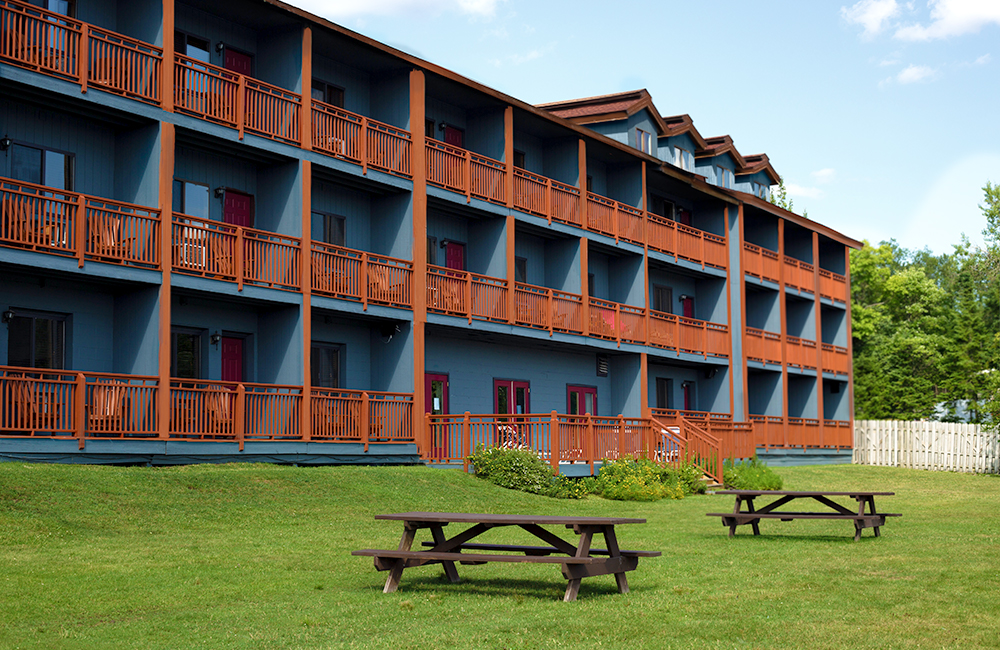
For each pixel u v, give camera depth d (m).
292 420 22.45
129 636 8.18
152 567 11.41
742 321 39.62
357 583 10.73
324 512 17.34
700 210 40.59
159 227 20.25
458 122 29.95
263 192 23.94
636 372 34.19
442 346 28.94
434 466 24.95
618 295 35.06
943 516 19.55
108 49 19.83
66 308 20.12
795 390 45.81
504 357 31.03
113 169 21.12
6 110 19.42
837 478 36.06
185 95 21.86
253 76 24.23
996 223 74.44
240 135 21.97
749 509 16.11
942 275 94.94
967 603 9.43
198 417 20.45
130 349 20.45
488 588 10.43
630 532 16.33
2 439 17.27
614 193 35.62
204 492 17.28
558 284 32.38
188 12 22.81
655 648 7.66
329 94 26.25
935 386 65.00
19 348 19.55
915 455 44.69
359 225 26.53
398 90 26.78
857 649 7.63
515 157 32.12
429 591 10.24
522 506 20.66
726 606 9.28
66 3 20.69
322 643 7.90
